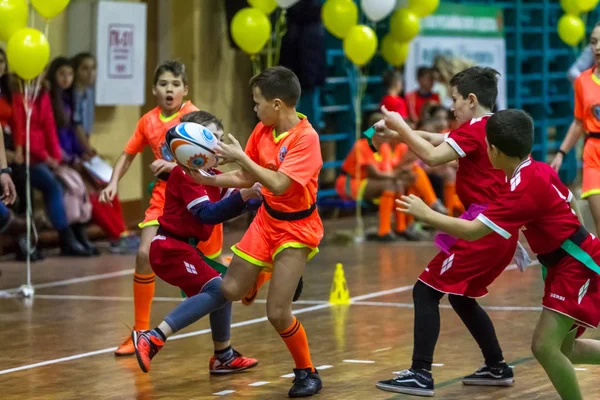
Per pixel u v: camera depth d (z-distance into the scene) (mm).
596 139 10977
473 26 22172
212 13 18891
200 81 18719
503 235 6809
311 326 10617
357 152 17938
